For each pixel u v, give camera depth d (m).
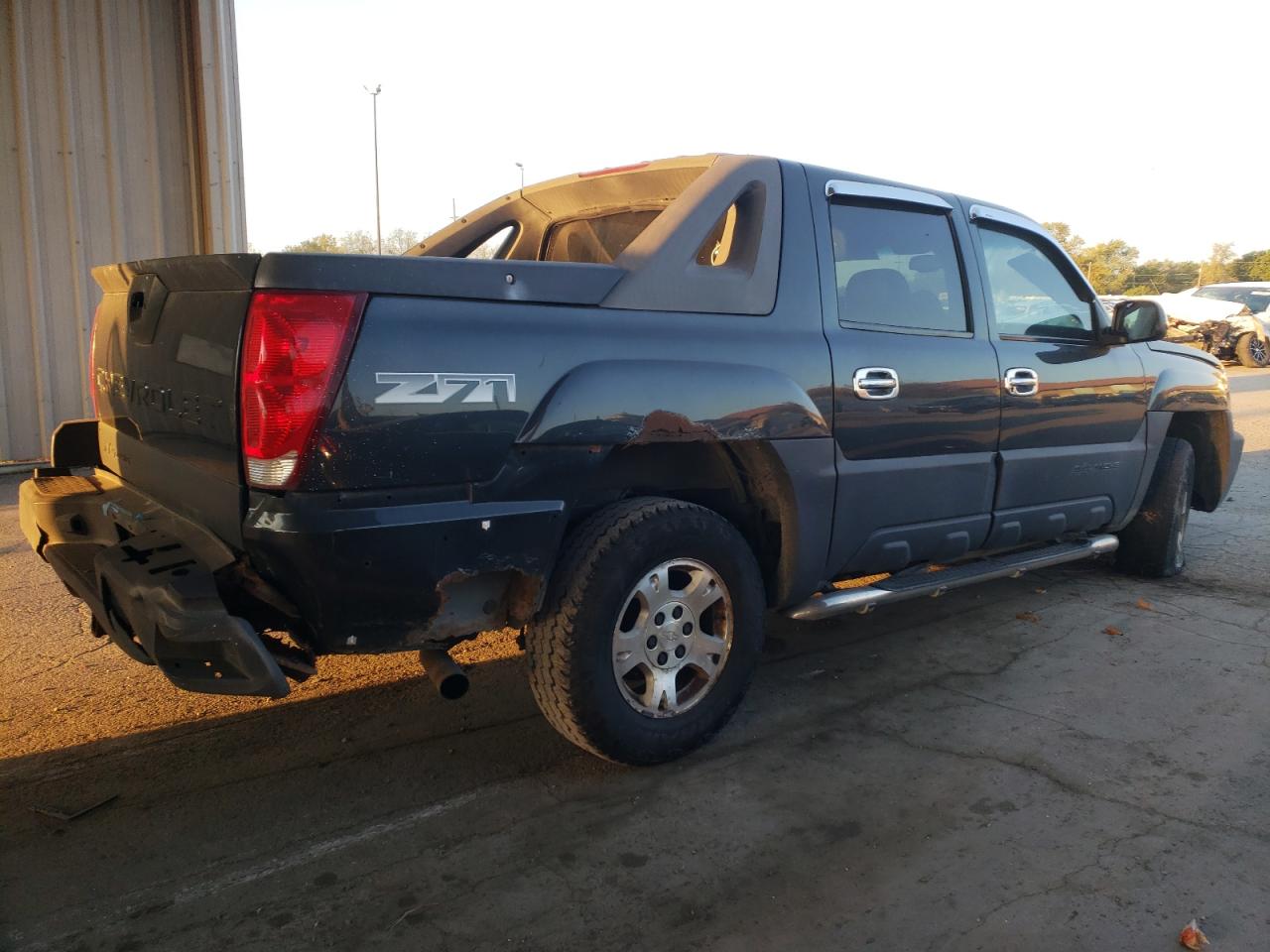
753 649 3.41
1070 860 2.69
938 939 2.36
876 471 3.67
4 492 7.81
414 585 2.67
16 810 2.97
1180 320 21.78
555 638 2.95
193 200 9.65
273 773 3.23
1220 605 5.07
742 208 3.52
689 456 3.43
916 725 3.60
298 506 2.49
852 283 3.76
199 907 2.50
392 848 2.78
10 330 8.77
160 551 2.77
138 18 9.16
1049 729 3.56
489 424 2.72
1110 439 4.82
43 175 8.81
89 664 4.16
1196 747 3.40
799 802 3.03
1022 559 4.43
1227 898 2.51
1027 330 4.46
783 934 2.39
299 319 2.47
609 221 4.42
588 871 2.66
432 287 2.66
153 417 3.09
